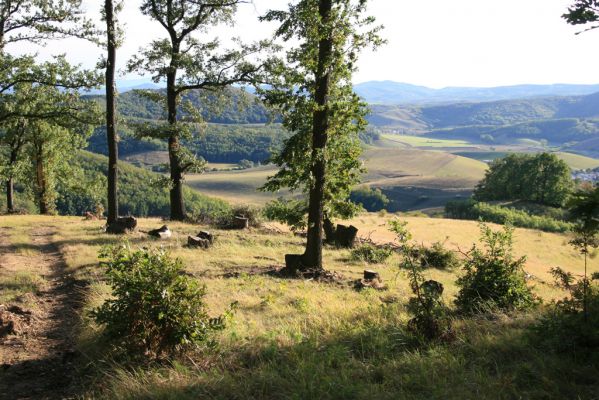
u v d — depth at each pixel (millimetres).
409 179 198750
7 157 43844
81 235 22172
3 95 26094
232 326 8516
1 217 32812
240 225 28062
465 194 166875
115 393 6023
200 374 6473
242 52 26281
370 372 6223
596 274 6996
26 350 8109
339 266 19766
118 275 7359
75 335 8695
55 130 41094
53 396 6332
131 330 7258
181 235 23062
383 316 9500
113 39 22891
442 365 6266
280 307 11008
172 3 27438
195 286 7715
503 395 5289
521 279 10148
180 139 29359
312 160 15875
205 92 29312
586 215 6273
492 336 7219
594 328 6293
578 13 7152
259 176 197000
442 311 7973
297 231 28516
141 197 96000
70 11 22422
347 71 16016
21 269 14938
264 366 6547
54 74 24312
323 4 15539
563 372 5738
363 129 16391
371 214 55969
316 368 6246
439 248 22859
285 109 16234
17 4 22375
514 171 89688
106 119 23797
